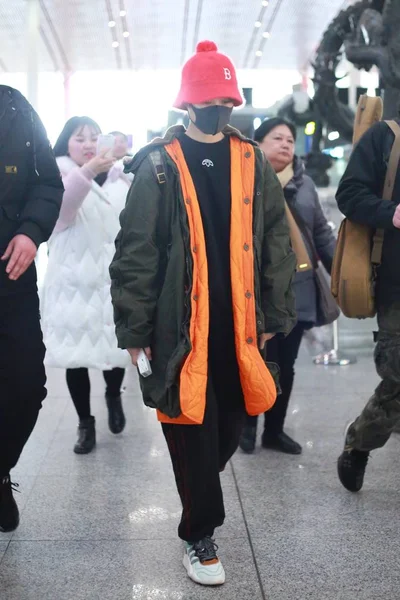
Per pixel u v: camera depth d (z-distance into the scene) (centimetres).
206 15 1766
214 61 262
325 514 328
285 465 399
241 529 313
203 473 263
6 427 281
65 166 432
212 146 269
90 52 2100
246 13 1764
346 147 748
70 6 1661
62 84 2383
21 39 1950
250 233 265
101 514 331
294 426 477
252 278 264
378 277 314
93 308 421
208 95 259
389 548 291
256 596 255
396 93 520
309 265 411
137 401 548
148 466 399
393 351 306
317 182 737
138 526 317
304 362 688
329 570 273
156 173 261
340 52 659
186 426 263
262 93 2366
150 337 262
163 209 262
